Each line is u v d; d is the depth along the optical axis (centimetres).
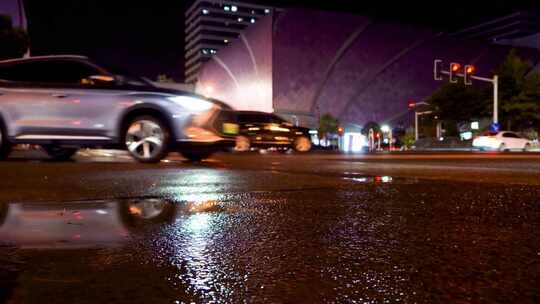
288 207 285
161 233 202
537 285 127
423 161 958
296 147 2044
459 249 173
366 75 9106
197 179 477
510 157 1276
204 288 125
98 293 119
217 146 791
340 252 169
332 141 9062
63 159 942
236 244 182
